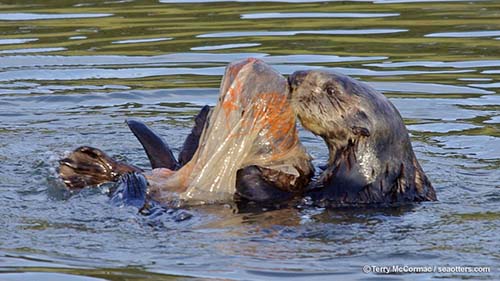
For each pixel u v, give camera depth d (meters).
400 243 21.50
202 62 40.62
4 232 22.30
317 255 20.78
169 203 24.52
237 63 24.98
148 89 37.34
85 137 32.22
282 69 38.81
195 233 22.33
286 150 25.38
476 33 44.88
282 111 25.00
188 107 35.53
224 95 24.75
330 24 47.41
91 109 35.38
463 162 28.91
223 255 20.81
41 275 19.72
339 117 25.55
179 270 19.92
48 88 37.53
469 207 24.42
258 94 24.73
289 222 23.27
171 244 21.52
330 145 26.27
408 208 24.48
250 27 46.78
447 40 43.75
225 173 24.75
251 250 21.08
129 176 24.88
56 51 42.72
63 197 25.11
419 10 50.41
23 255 20.86
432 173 27.72
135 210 23.91
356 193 25.22
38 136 32.16
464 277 19.52
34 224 22.91
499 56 40.81
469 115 33.59
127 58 41.50
